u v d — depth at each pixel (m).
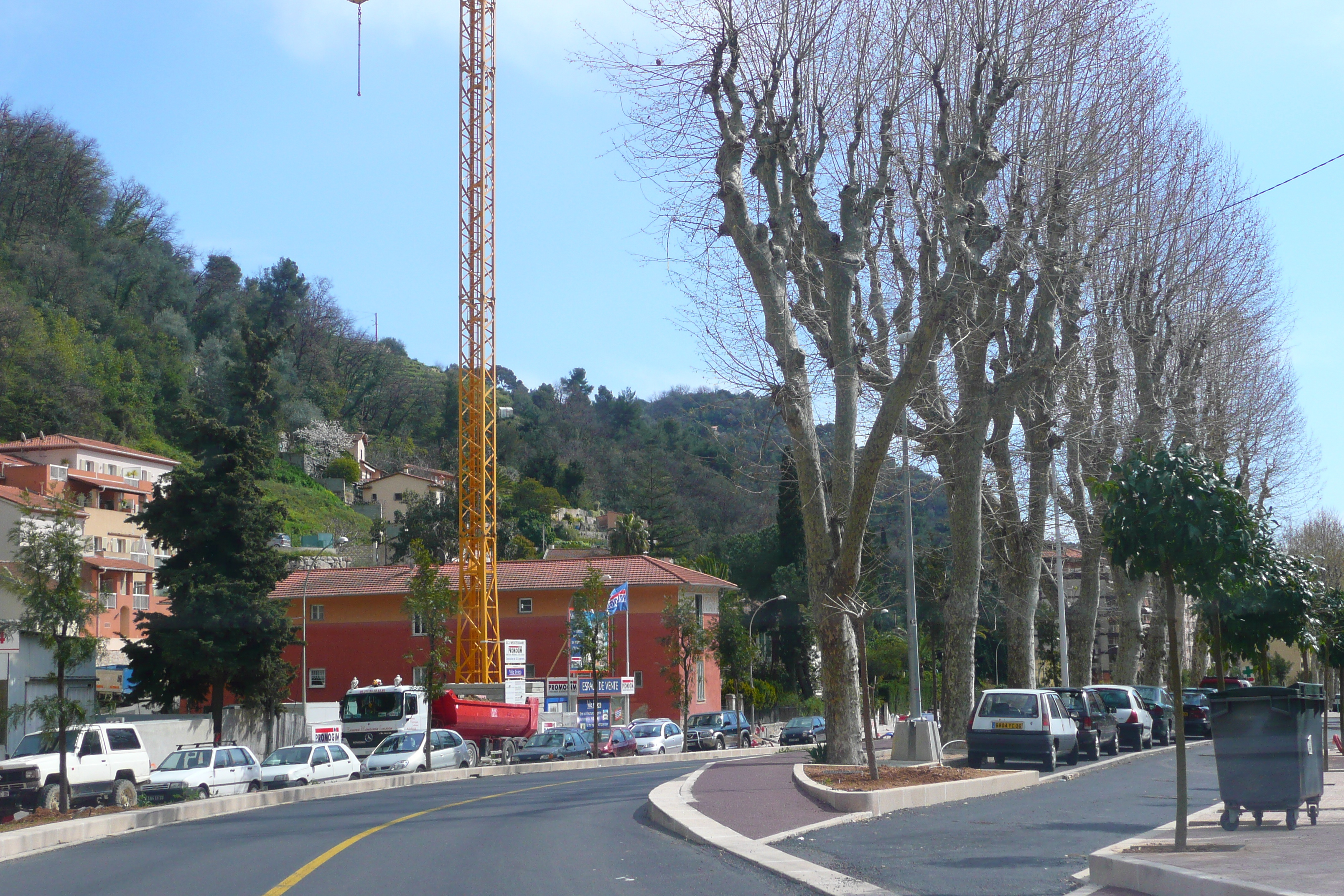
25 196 110.94
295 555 90.62
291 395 128.25
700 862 12.37
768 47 23.89
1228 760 13.23
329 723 49.97
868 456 22.67
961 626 28.67
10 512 56.69
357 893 10.84
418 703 45.50
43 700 21.94
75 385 93.19
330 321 149.62
